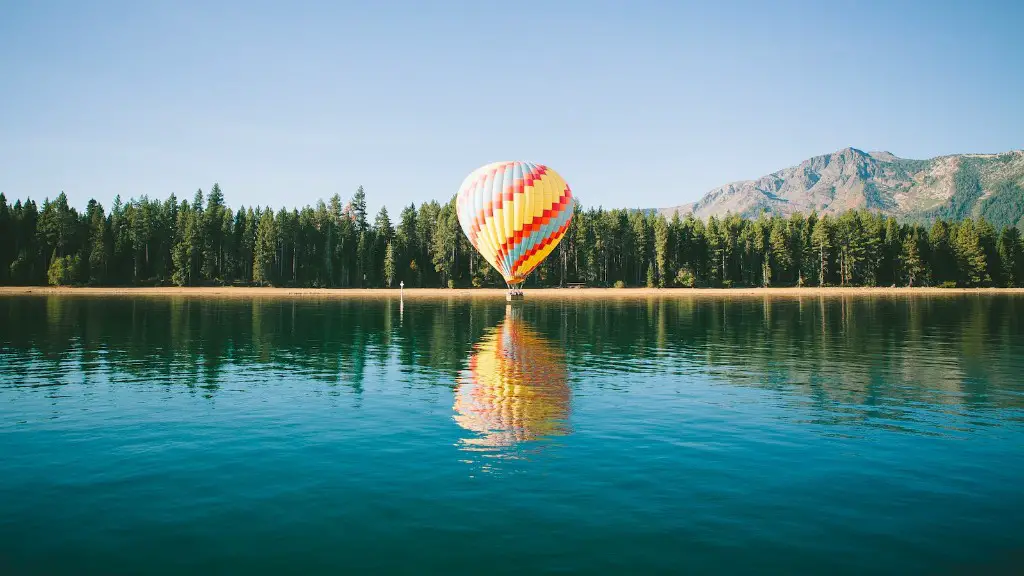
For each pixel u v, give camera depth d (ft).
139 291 358.23
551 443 45.52
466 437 47.09
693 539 29.71
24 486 36.70
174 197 474.90
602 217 466.70
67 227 410.72
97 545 29.09
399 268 447.01
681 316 180.86
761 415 54.65
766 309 214.07
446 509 33.09
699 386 68.44
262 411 55.93
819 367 82.64
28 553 28.30
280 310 202.59
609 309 214.90
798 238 464.24
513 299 270.26
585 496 35.01
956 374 76.95
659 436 47.52
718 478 38.17
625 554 28.09
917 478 38.45
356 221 469.57
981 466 40.83
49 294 315.37
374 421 52.19
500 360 89.10
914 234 470.39
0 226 401.49
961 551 28.76
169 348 102.17
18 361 86.89
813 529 30.96
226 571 26.61
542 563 27.25
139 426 50.52
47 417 53.67
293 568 26.81
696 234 472.03
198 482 37.32
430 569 26.66
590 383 70.33
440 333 128.57
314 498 34.68
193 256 413.39
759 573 26.48
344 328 139.85
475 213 205.98
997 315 180.86
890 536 30.25
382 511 32.83
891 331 133.59
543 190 200.44
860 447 44.91
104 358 90.17
